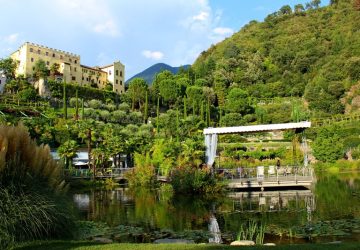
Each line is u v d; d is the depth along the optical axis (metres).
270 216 15.54
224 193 25.00
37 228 7.42
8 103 62.44
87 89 78.06
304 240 11.02
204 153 32.94
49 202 7.76
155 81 96.31
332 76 86.62
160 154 34.81
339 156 50.69
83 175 35.53
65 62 85.19
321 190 25.55
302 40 117.38
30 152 7.96
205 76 106.19
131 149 42.56
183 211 17.61
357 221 13.64
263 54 119.81
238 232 12.45
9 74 76.31
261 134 63.81
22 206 7.26
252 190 26.50
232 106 85.75
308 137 60.38
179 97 86.81
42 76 75.19
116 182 34.53
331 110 76.75
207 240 11.36
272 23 142.88
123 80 100.31
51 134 45.50
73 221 8.48
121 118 69.31
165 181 31.05
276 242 10.88
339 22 119.38
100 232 12.38
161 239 11.45
